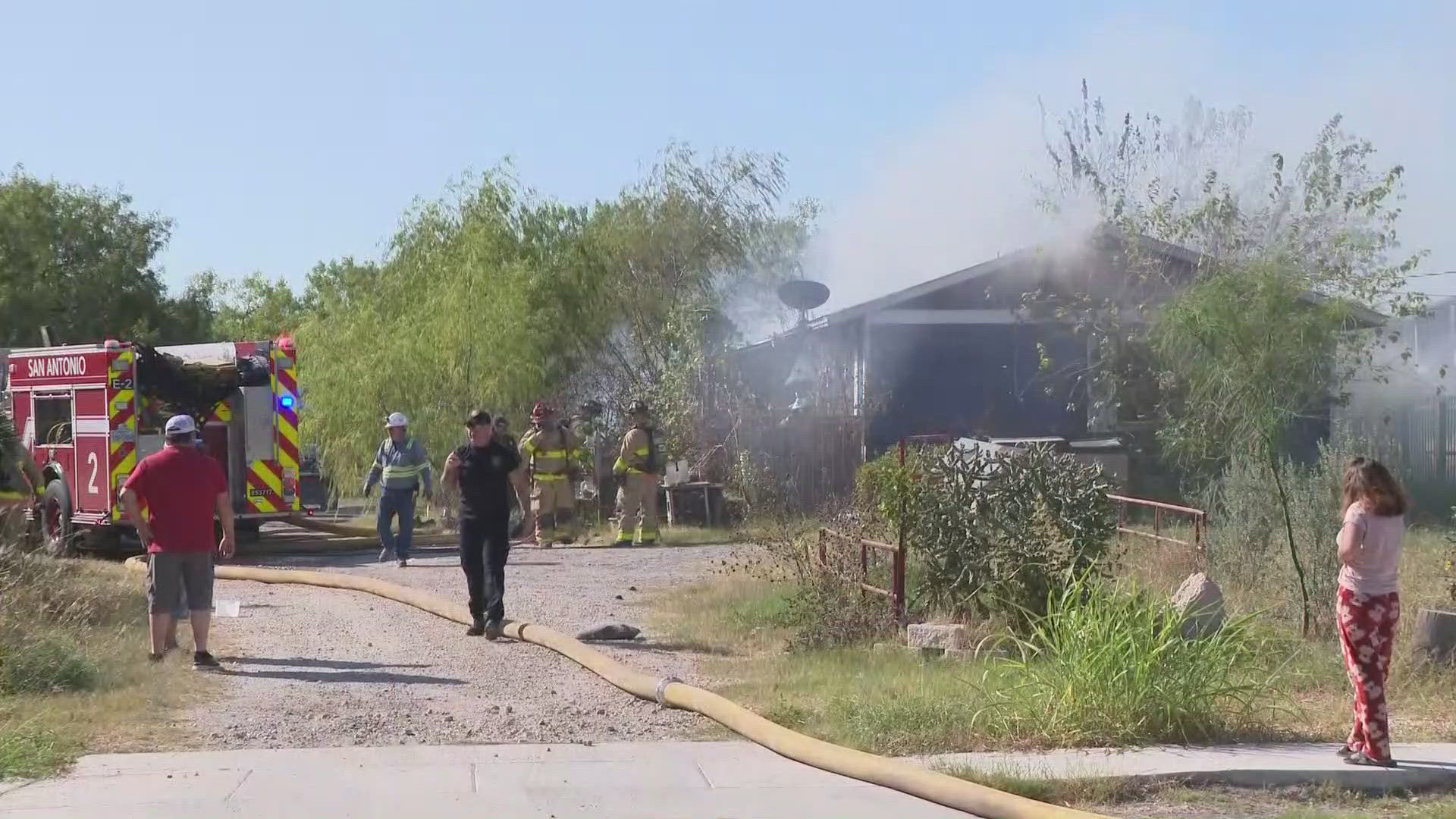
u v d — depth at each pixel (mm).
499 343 25672
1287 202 24391
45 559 12961
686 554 19656
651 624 13406
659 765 8227
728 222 31531
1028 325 26172
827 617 11992
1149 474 23375
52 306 49188
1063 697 8805
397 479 18438
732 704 9156
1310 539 12898
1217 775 7816
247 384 20250
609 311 29812
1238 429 13016
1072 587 10570
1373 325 21000
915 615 12203
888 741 8602
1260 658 10227
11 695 9734
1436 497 22359
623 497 21297
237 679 10773
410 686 10555
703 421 24406
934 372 26125
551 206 29828
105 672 10477
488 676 10961
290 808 7285
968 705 9070
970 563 11828
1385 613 8039
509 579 16906
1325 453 14453
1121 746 8531
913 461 12242
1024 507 11914
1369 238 21094
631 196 31125
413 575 17391
